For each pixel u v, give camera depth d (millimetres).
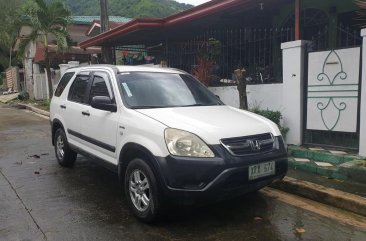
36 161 7906
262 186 4613
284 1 9594
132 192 4824
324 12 10250
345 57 6672
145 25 11625
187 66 11211
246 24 12852
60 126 7172
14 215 4914
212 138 4312
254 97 8578
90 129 5898
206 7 9797
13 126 13711
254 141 4547
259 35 9594
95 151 5871
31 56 24984
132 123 4863
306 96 7324
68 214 4953
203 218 4809
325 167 6191
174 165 4223
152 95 5500
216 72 10094
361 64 6430
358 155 6434
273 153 4664
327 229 4484
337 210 5051
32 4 19125
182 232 4422
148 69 6090
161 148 4363
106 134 5426
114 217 4859
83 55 23203
